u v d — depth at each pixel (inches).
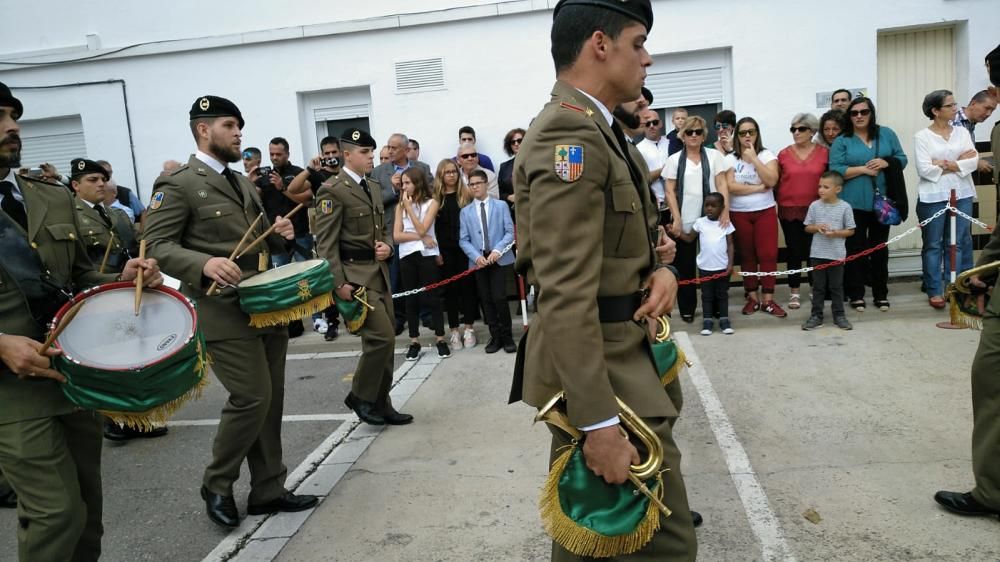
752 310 269.3
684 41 293.3
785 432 164.2
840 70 287.7
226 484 137.2
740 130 260.5
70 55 329.7
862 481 138.2
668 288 76.9
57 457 93.2
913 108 298.4
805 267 272.4
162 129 331.3
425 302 286.7
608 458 68.9
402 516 137.3
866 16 283.6
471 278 264.5
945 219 254.8
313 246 297.4
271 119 323.3
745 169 260.8
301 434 190.5
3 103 94.7
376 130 316.5
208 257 129.3
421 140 313.6
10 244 96.4
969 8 279.7
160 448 187.6
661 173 265.6
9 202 98.3
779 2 286.2
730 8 288.7
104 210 216.1
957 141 255.3
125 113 332.2
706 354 230.5
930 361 207.9
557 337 68.1
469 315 266.7
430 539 128.0
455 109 309.6
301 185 282.4
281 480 144.0
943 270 261.9
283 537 132.4
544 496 74.7
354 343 282.2
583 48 75.2
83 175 211.2
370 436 181.6
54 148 345.1
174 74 326.3
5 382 91.4
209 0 319.0
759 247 263.1
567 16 76.1
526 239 75.3
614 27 74.3
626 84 76.4
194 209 136.8
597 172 69.7
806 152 264.1
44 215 101.1
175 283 115.7
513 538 126.4
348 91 322.3
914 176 301.9
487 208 250.7
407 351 263.9
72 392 91.0
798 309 269.7
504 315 253.4
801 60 288.8
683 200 255.8
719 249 248.5
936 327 241.1
